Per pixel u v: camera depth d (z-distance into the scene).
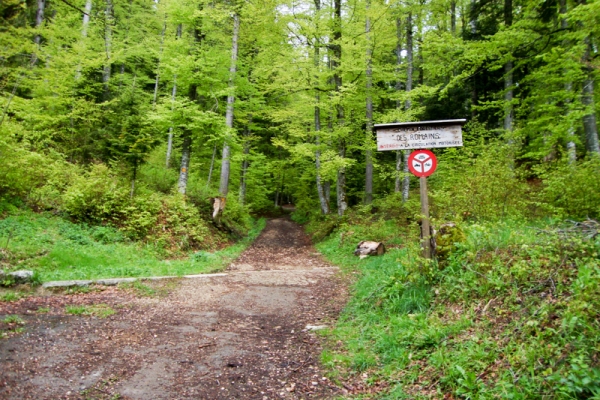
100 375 4.07
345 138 17.00
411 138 6.28
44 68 14.90
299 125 17.81
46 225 10.09
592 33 8.91
